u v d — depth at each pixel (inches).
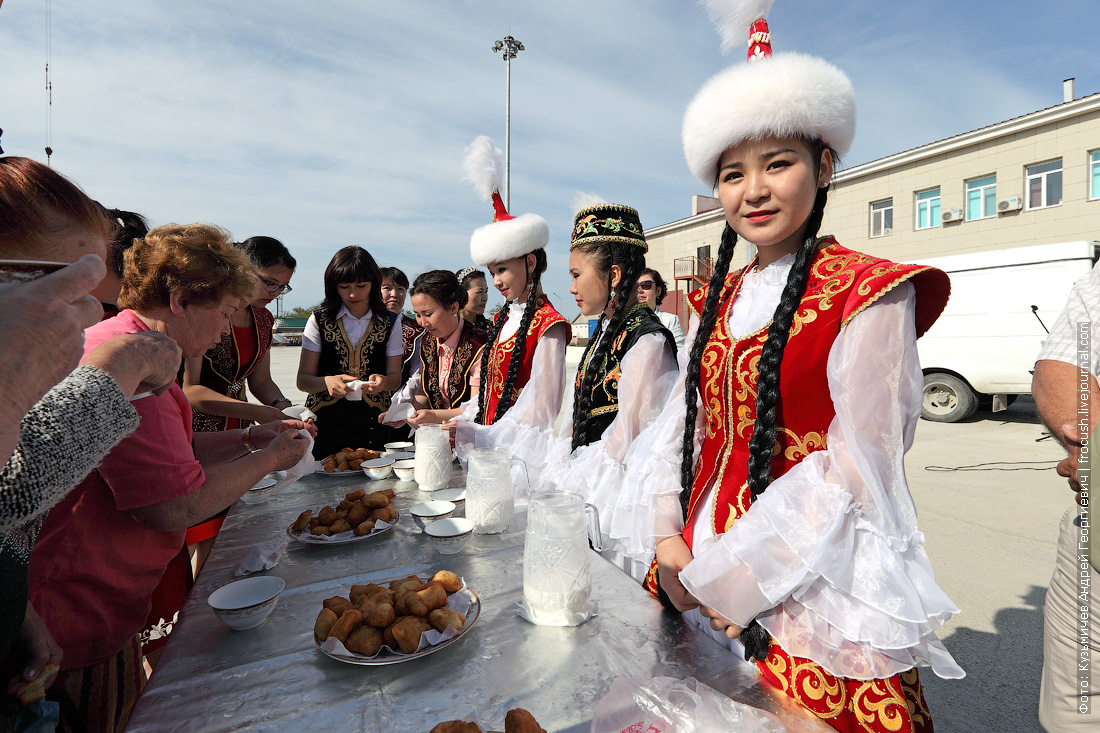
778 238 36.7
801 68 34.1
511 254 83.9
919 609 27.9
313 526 52.6
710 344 41.8
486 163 91.9
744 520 32.1
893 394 31.2
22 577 28.5
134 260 44.1
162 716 27.6
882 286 31.5
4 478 22.5
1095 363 38.4
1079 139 462.0
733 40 43.2
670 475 42.3
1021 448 215.8
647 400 54.4
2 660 28.5
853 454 30.5
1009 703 75.2
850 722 31.7
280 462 47.8
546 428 73.2
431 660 32.0
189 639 34.9
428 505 56.6
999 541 128.9
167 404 41.3
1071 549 39.9
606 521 53.2
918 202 566.9
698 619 40.6
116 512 39.8
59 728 33.8
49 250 29.6
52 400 25.4
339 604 35.4
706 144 37.3
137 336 33.0
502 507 52.8
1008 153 500.4
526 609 36.5
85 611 39.5
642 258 63.5
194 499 40.8
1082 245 230.1
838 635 30.2
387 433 118.4
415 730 26.3
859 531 30.2
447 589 37.9
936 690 78.3
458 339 108.0
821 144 36.3
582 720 26.7
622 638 34.1
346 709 27.9
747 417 38.4
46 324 19.6
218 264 44.4
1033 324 243.4
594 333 67.8
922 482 175.3
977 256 259.1
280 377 474.9
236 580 43.0
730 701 26.5
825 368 33.9
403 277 142.5
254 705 28.3
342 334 114.4
